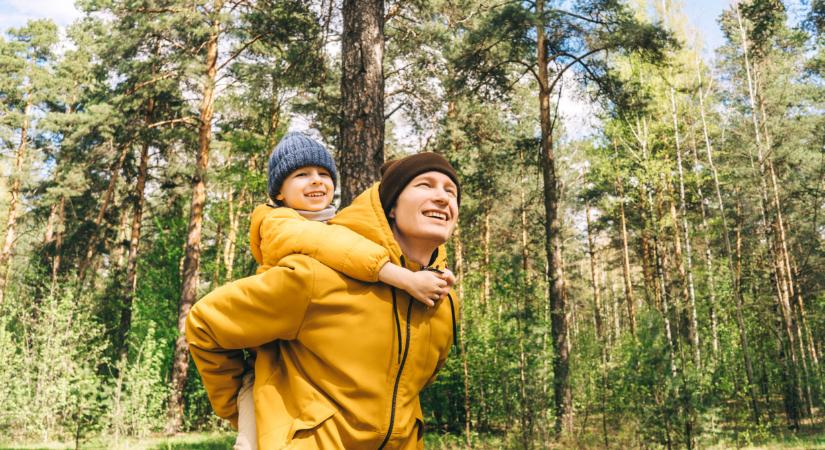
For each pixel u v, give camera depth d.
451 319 1.66
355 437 1.44
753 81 24.52
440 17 14.47
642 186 22.03
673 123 22.08
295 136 1.79
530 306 10.16
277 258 1.55
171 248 19.78
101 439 11.03
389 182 1.57
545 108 15.91
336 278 1.44
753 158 23.48
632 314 28.84
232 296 1.46
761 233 25.25
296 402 1.45
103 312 19.77
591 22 15.04
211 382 1.56
